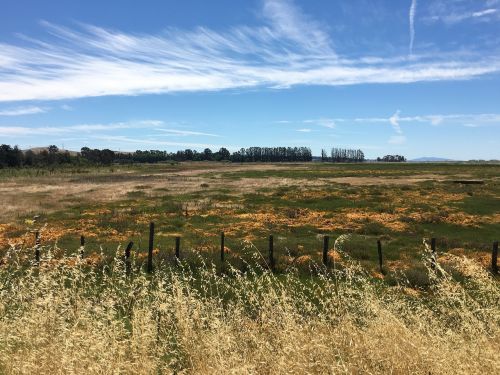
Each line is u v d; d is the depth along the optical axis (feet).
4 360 13.67
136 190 179.42
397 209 115.75
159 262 49.70
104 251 56.29
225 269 48.83
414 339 15.16
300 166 509.35
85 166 393.50
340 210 117.80
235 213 113.29
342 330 16.14
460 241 73.82
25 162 375.86
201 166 509.76
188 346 16.22
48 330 15.42
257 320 18.54
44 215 107.86
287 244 68.80
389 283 42.01
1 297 17.44
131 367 14.23
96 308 16.47
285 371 13.39
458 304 18.53
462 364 13.37
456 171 322.14
